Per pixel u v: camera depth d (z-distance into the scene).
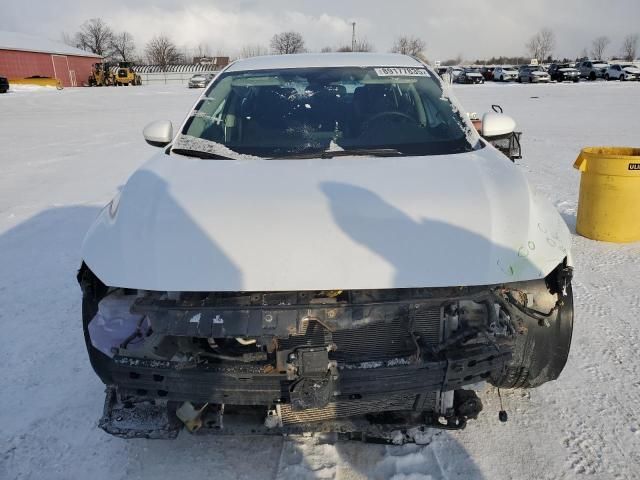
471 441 2.49
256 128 3.03
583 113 16.95
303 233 2.05
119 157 10.45
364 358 2.07
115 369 2.05
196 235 2.08
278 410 2.12
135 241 2.12
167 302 1.98
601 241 5.13
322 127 3.01
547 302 2.24
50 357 3.35
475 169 2.47
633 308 3.73
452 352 2.04
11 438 2.62
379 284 1.95
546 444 2.47
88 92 36.03
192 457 2.46
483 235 2.07
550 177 7.63
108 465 2.44
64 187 7.86
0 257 5.10
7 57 50.19
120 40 86.19
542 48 93.12
